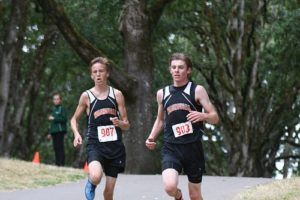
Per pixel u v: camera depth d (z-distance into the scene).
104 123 16.67
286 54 54.88
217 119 14.54
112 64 41.94
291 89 58.41
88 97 16.84
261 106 59.56
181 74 14.64
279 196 19.95
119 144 16.78
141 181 29.86
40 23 57.75
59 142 38.31
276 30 49.94
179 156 14.55
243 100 56.91
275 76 57.72
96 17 52.31
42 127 76.06
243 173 55.06
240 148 55.50
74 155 73.75
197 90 14.64
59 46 57.62
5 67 46.41
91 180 15.84
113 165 16.67
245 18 56.72
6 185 26.58
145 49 44.16
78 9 52.72
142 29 44.09
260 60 57.69
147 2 46.19
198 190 14.98
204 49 63.03
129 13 44.28
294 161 80.81
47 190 25.59
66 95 73.31
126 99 43.41
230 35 56.81
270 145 66.38
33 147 76.12
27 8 48.75
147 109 43.41
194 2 56.88
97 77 16.75
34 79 56.78
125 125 16.84
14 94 53.53
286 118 65.88
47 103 72.88
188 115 14.36
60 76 68.19
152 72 44.47
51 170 32.34
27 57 60.81
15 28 47.09
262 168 61.00
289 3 55.72
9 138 54.28
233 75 56.12
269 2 59.09
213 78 63.41
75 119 17.14
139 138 42.84
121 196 23.22
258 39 56.09
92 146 16.59
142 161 42.66
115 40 54.00
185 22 60.06
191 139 14.60
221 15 60.28
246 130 55.69
